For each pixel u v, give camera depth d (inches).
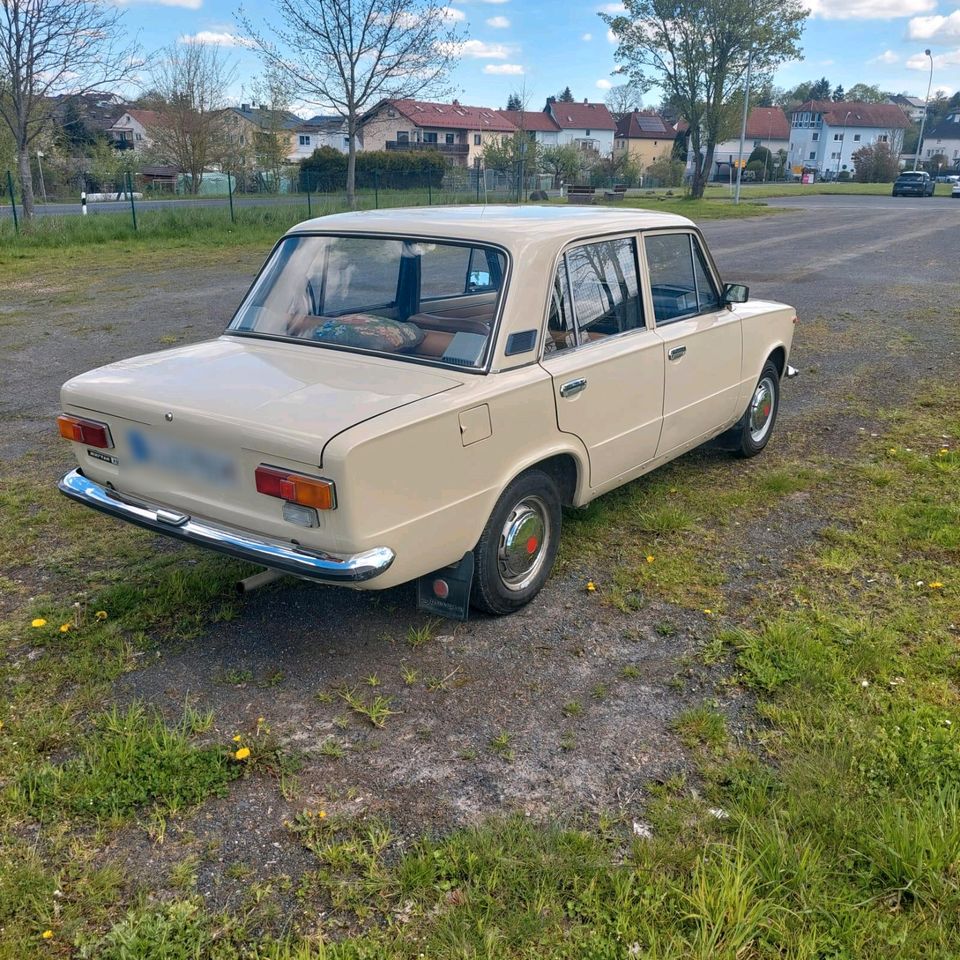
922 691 131.7
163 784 111.3
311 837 104.7
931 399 297.3
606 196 1644.9
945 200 1849.2
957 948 89.1
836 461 238.4
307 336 154.6
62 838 103.8
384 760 118.6
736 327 208.7
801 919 92.1
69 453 243.3
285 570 122.5
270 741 121.6
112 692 132.6
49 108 880.3
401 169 2030.0
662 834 104.5
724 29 1622.8
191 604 157.9
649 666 141.3
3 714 126.5
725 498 211.0
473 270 145.9
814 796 108.1
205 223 880.9
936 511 199.0
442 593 143.4
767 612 157.3
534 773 116.2
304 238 166.9
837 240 860.6
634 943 89.9
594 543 185.9
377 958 88.0
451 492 131.2
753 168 3270.2
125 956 87.7
